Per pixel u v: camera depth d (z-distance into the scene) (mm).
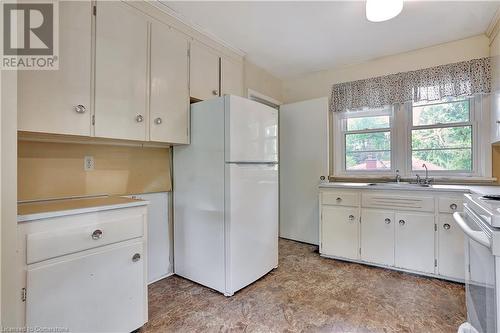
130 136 1741
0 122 979
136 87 1778
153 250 2219
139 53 1802
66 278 1225
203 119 2088
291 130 3459
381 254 2463
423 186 2393
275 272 2396
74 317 1250
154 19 1910
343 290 2033
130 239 1486
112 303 1395
